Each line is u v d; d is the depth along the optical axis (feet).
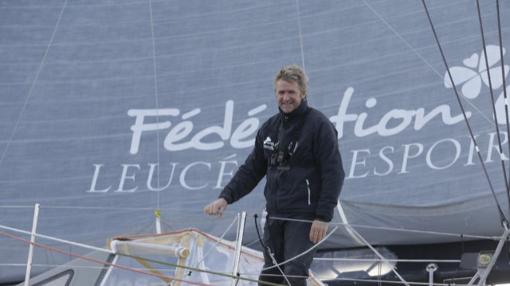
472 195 52.11
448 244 53.52
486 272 34.30
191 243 40.60
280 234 33.37
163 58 57.67
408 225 51.98
